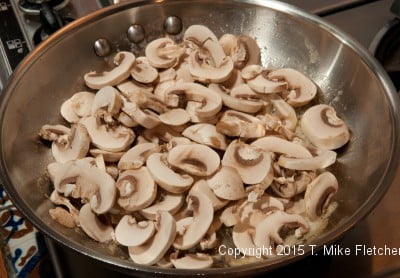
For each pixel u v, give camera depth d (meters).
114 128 0.57
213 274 0.43
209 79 0.60
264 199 0.53
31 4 0.65
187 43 0.64
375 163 0.53
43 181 0.55
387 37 0.65
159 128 0.58
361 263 0.51
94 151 0.56
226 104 0.59
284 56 0.64
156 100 0.58
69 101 0.60
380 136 0.54
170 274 0.43
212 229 0.52
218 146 0.56
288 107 0.60
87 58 0.62
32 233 0.60
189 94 0.59
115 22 0.62
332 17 0.68
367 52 0.57
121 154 0.56
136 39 0.64
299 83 0.61
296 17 0.61
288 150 0.56
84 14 0.65
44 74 0.59
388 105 0.54
